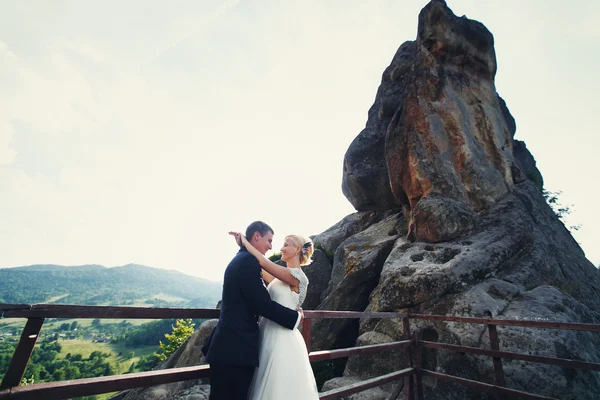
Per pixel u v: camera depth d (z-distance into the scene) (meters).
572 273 9.84
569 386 5.71
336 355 4.05
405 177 11.42
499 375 4.97
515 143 16.97
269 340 2.66
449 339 7.07
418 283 8.15
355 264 11.17
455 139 11.39
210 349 2.46
